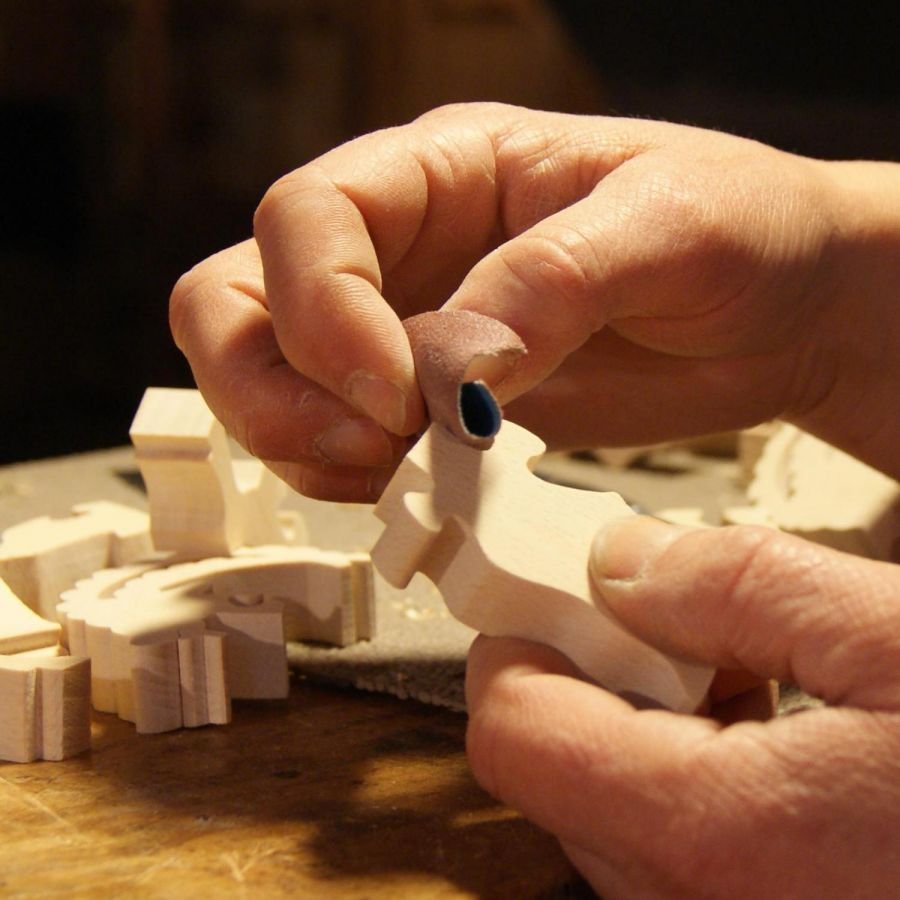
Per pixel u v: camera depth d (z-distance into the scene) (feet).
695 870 1.08
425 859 1.17
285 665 1.41
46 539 1.55
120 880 1.14
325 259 1.30
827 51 3.07
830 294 1.58
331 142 3.38
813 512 1.77
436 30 3.33
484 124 1.51
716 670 1.16
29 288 3.24
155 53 3.25
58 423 3.17
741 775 1.07
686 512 1.80
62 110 3.22
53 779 1.27
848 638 1.09
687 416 1.67
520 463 1.23
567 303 1.30
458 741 1.34
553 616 1.18
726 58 3.16
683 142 1.49
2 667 1.29
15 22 3.14
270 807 1.23
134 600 1.43
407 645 1.52
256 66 3.33
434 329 1.23
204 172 3.36
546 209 1.50
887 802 1.07
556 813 1.11
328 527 1.90
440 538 1.19
